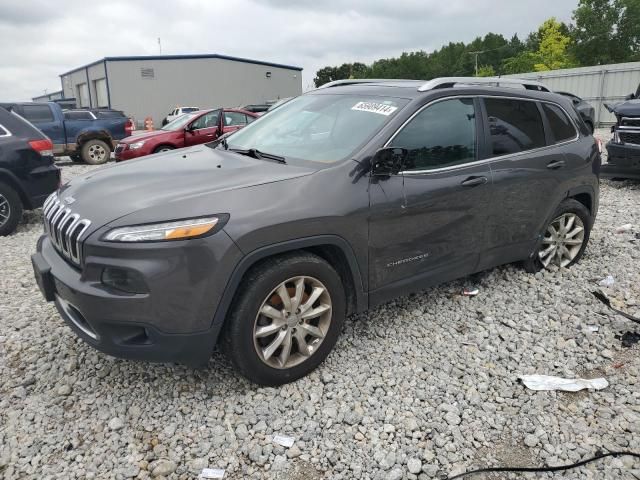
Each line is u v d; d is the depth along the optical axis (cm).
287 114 425
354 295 340
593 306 426
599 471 258
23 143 671
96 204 295
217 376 324
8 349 358
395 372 334
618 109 871
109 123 1544
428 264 371
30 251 601
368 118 362
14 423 284
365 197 324
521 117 431
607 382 327
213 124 1292
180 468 254
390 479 251
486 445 275
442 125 373
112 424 281
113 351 279
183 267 266
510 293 446
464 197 376
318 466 259
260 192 296
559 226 480
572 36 5522
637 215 698
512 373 337
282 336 303
